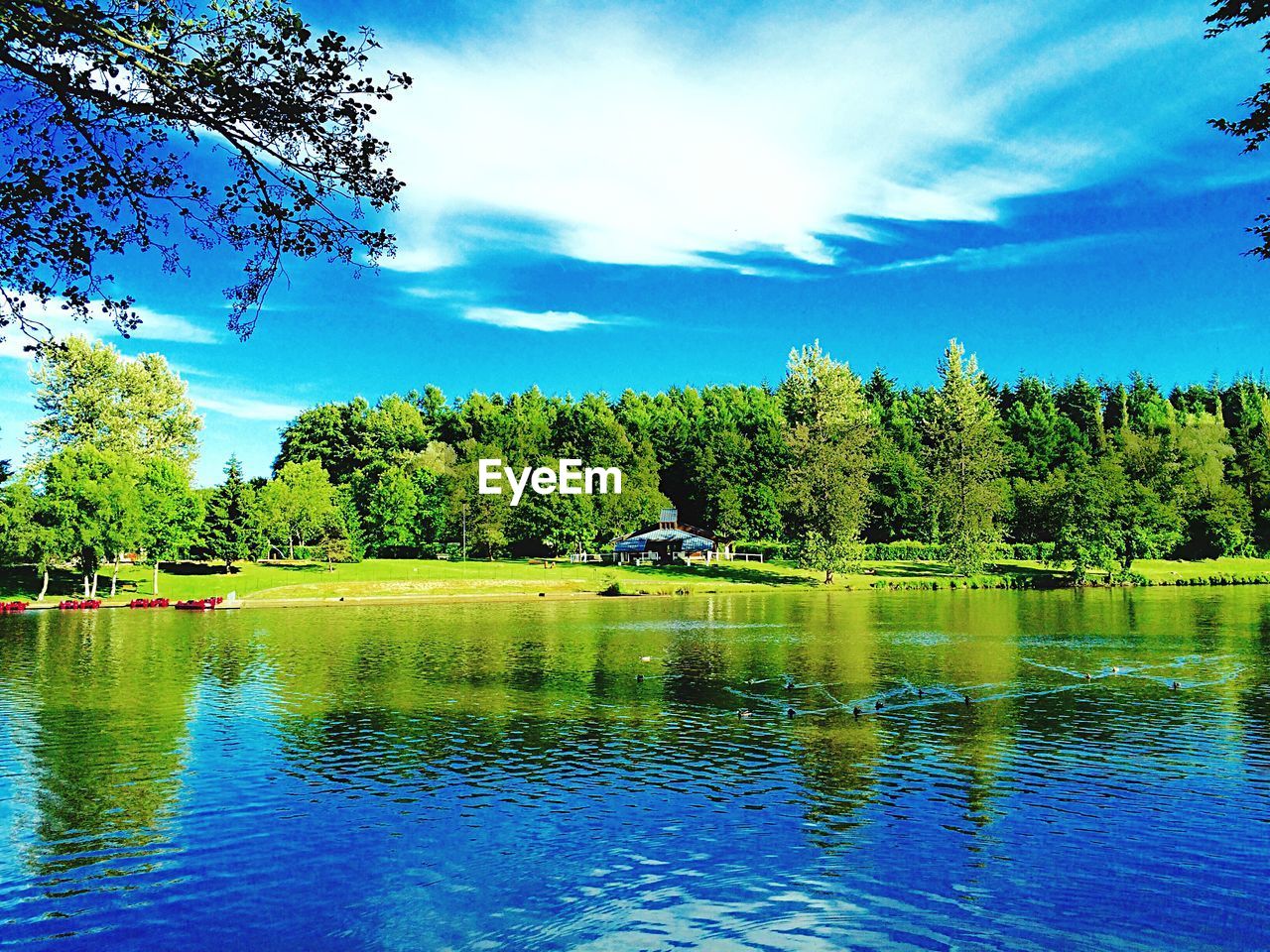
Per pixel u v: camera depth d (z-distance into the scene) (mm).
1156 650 52312
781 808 23281
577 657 50531
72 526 86375
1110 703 36438
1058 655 50031
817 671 44906
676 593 107438
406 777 26297
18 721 33750
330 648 55281
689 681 42250
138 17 12008
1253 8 19469
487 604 92875
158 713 35250
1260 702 36531
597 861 19859
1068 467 159625
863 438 123562
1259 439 154625
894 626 67062
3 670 45812
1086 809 23047
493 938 16312
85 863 19844
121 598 90000
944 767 27219
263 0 12195
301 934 16547
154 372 117438
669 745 30125
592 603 94438
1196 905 17453
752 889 18297
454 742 30578
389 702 37438
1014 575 119438
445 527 136500
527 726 32906
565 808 23391
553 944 16078
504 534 139250
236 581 102125
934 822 22203
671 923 16844
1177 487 135000
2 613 79875
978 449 126812
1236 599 91562
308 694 39250
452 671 45531
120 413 112375
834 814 22797
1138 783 25328
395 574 112438
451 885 18578
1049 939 16125
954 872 19125
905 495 153500
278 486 117438
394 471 140625
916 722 33312
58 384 109688
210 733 31844
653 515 151750
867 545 140125
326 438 172125
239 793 24688
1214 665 46094
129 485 89562
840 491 118688
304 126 12617
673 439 175125
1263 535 144125
